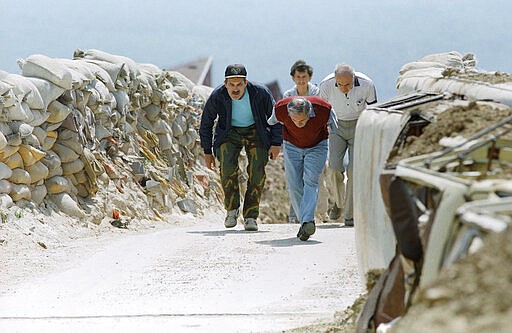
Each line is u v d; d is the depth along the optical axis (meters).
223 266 21.91
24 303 18.14
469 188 8.81
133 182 34.88
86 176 30.77
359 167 14.91
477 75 18.84
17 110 26.77
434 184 9.12
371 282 13.87
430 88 18.20
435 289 7.32
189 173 41.03
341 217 35.69
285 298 18.44
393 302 10.66
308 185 26.30
